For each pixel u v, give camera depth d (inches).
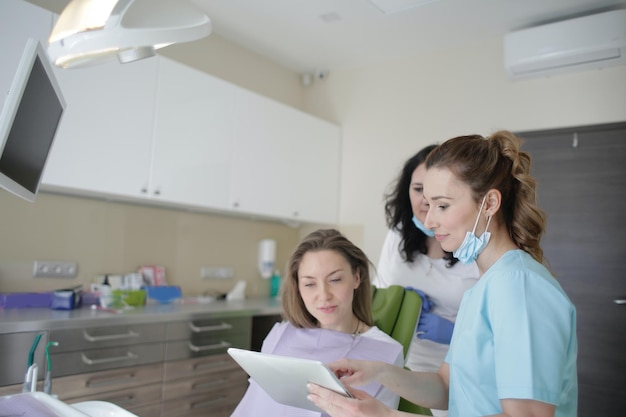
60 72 87.0
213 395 100.0
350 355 55.9
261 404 56.7
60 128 86.9
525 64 112.7
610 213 108.8
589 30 105.4
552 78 116.8
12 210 94.5
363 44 132.1
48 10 90.3
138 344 88.0
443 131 130.6
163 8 40.6
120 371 85.3
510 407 33.0
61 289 97.8
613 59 107.0
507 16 113.4
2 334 71.6
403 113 137.9
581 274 110.6
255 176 121.9
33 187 56.7
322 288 58.0
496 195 38.3
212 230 130.1
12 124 45.3
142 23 39.4
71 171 88.1
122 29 38.6
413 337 70.1
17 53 79.6
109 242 108.7
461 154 38.8
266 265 139.5
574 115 113.5
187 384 95.3
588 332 108.7
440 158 39.7
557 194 114.3
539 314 34.0
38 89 49.5
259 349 117.8
